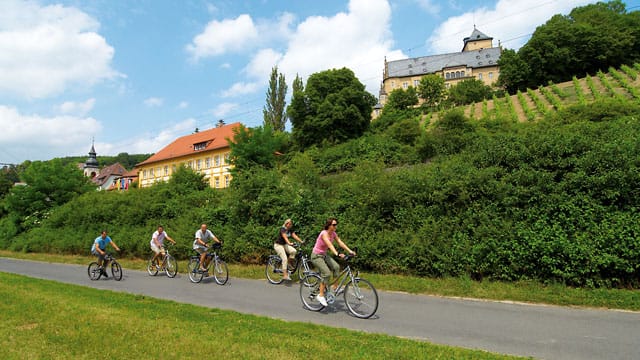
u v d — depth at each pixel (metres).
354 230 11.89
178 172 22.44
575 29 66.69
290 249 10.54
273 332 5.68
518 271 9.12
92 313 6.91
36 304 7.69
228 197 16.45
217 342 5.16
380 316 6.96
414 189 11.89
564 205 9.18
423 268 10.33
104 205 22.41
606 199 9.05
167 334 5.55
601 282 8.16
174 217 18.94
